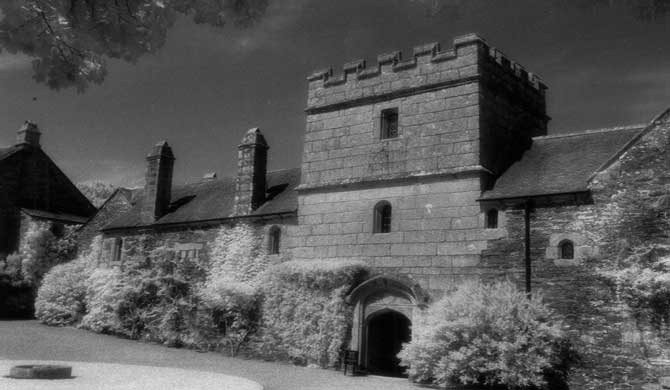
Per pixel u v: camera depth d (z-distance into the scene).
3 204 37.66
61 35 3.48
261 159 26.28
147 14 3.45
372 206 21.14
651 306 15.46
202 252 26.50
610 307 16.06
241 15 3.56
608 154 18.78
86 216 43.03
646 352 15.31
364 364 19.97
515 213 18.22
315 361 20.91
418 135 20.64
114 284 27.83
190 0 3.49
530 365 15.52
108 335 27.33
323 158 22.72
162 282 26.61
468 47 20.23
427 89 20.77
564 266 17.02
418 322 18.89
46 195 40.41
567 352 16.39
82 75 3.64
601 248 16.53
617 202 16.55
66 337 25.81
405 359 17.55
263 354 22.48
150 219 29.23
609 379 15.71
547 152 20.52
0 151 40.91
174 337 25.09
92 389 14.12
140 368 18.92
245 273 24.52
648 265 15.72
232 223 25.73
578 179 17.83
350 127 22.30
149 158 30.25
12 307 33.38
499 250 18.25
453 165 19.72
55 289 30.78
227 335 23.67
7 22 3.35
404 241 20.16
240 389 15.16
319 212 22.45
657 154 16.27
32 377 15.56
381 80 21.92
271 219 24.36
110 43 3.49
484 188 19.19
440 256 19.33
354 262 20.81
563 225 17.33
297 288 21.98
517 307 16.41
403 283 19.44
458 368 16.11
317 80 23.55
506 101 21.52
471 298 16.94
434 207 19.78
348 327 20.52
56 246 35.16
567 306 16.72
